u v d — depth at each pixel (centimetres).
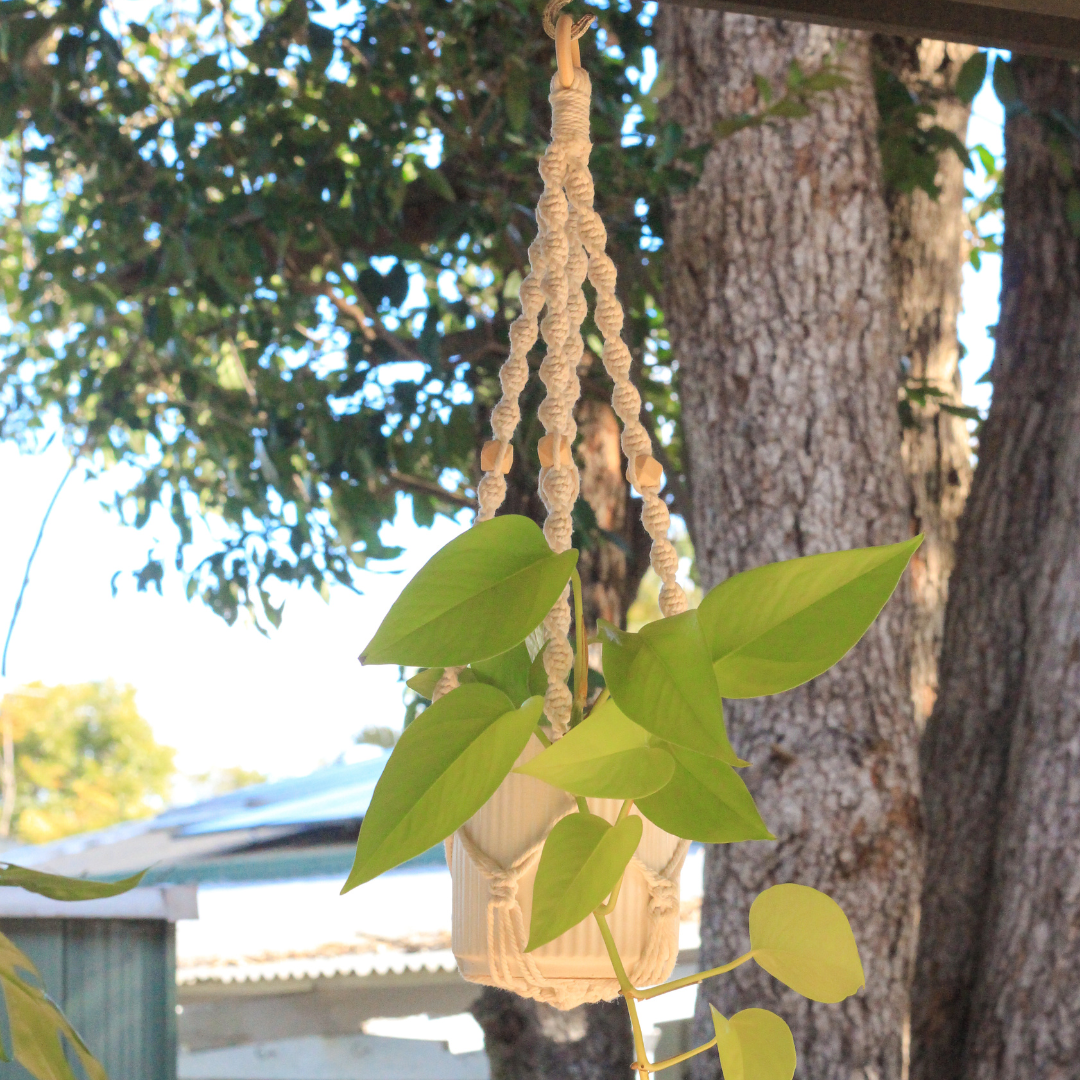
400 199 479
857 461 393
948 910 424
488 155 482
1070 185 465
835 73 410
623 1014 509
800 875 372
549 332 201
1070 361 441
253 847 736
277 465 522
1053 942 374
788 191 405
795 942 192
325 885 1035
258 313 536
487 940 190
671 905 191
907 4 221
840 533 389
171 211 511
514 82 436
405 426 505
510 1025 505
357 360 501
